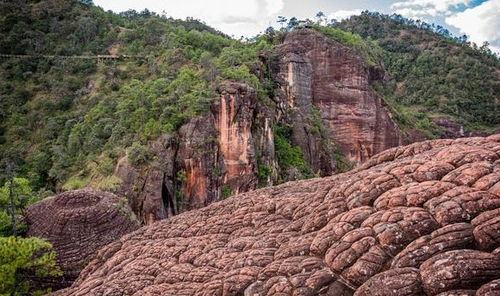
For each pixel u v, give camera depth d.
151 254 13.04
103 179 53.47
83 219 23.91
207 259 11.21
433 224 7.61
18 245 18.31
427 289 6.63
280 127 82.75
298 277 8.30
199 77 66.94
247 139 63.28
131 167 53.06
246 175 63.00
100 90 75.50
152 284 11.33
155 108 60.53
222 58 78.00
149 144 56.44
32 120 73.69
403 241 7.65
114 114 64.06
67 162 60.25
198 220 14.32
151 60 79.25
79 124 65.81
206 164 58.78
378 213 8.41
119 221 24.58
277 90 85.12
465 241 7.01
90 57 84.44
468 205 7.46
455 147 9.52
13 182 34.84
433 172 8.80
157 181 52.81
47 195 50.03
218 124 61.84
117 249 14.99
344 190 10.16
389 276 7.06
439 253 7.02
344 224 8.80
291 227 10.66
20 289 20.00
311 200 11.51
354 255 7.96
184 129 59.09
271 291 8.39
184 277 10.86
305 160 83.75
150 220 51.31
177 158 57.91
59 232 23.38
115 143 58.53
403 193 8.53
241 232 11.96
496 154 8.52
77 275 21.70
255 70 80.00
